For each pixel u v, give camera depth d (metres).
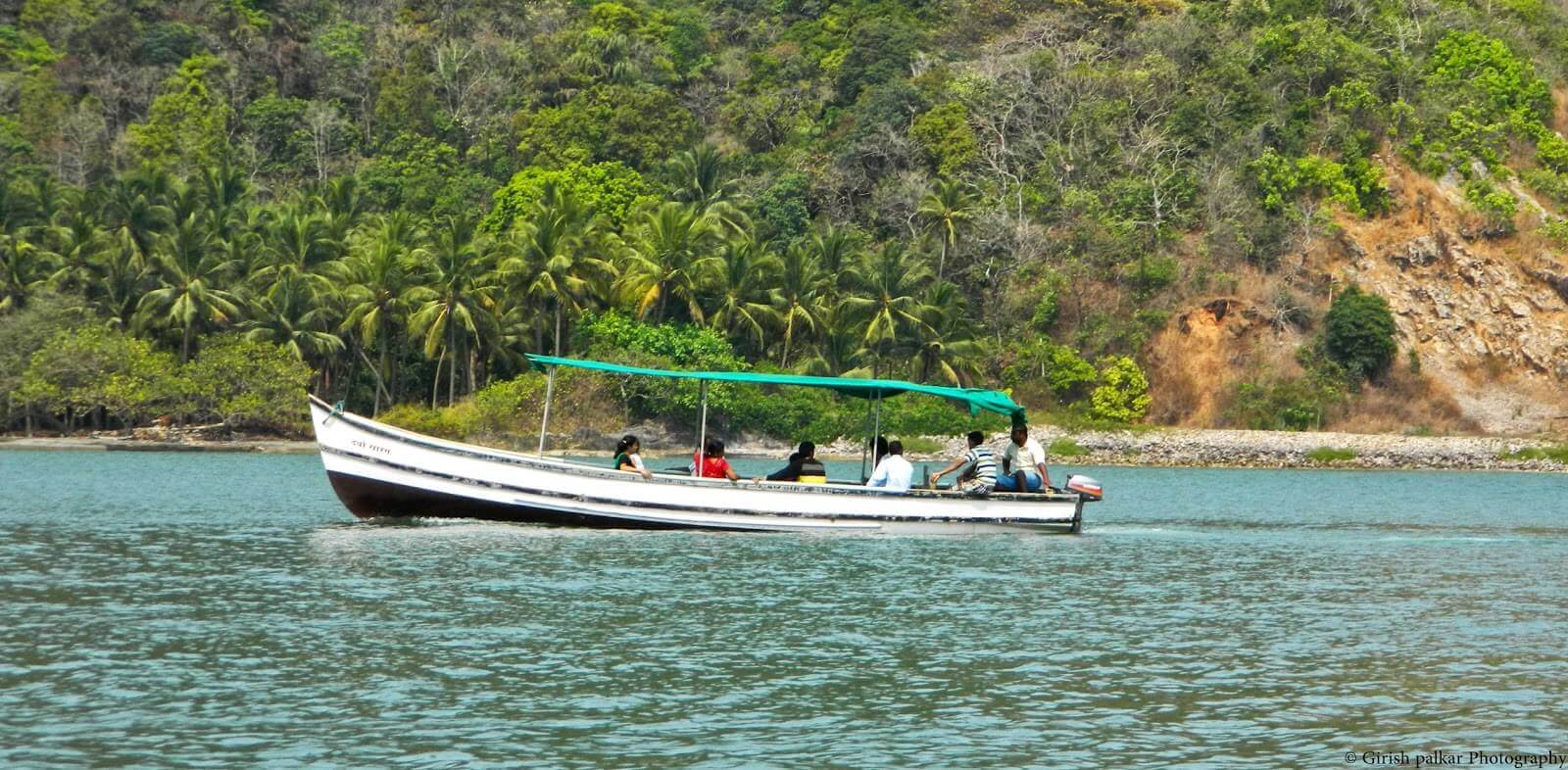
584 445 134.00
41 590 41.59
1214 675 32.28
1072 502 60.69
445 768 24.89
